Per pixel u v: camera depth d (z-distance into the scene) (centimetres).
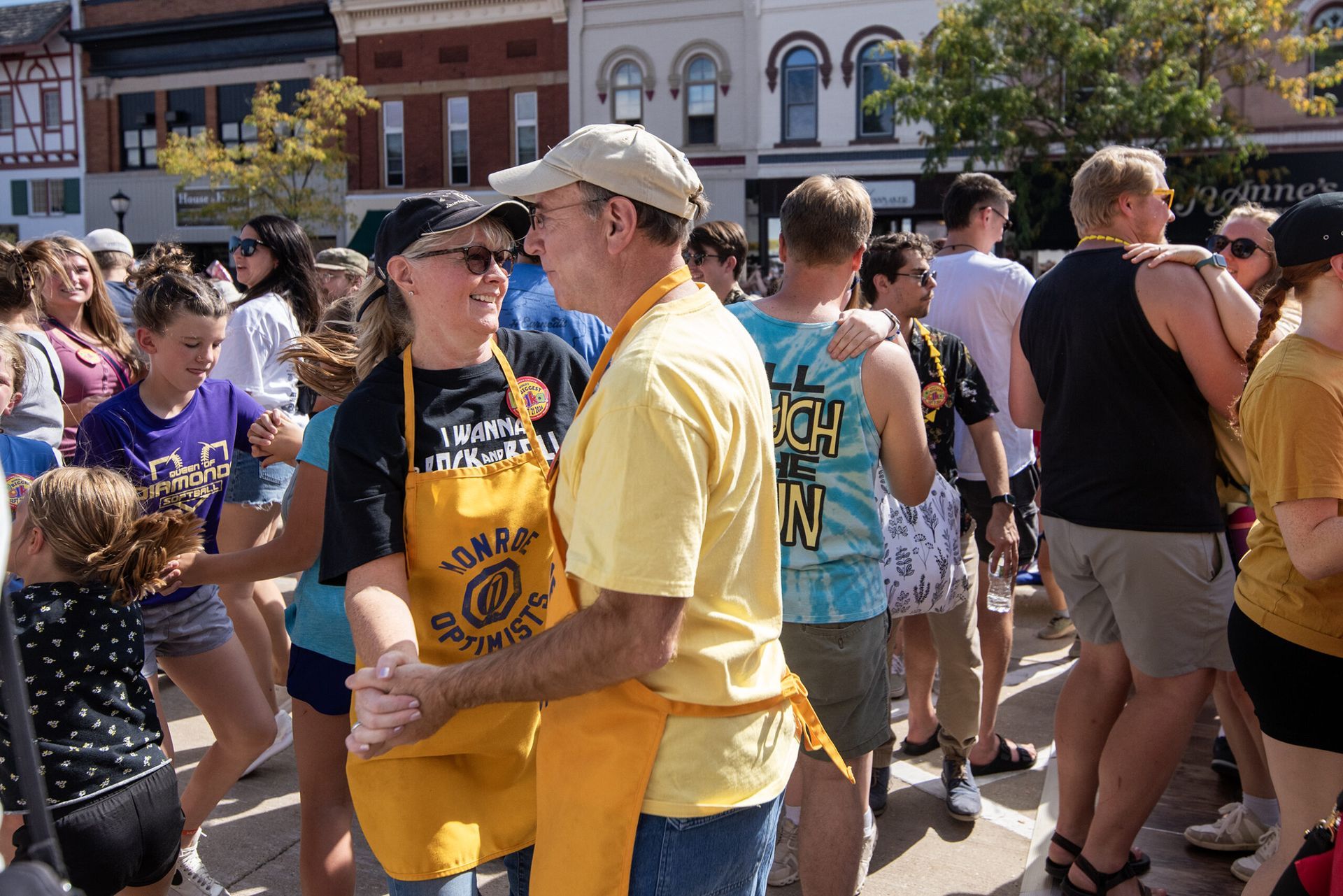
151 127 2803
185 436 325
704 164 2266
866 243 275
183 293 310
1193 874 316
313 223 2494
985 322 415
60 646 226
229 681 310
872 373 263
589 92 2338
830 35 2141
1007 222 442
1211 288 271
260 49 2636
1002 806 366
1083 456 286
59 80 2845
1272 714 240
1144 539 274
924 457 272
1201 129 1667
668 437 156
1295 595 233
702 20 2223
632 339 169
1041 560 529
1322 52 1898
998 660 388
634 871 171
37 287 407
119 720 236
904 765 398
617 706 170
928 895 311
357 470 201
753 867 183
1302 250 226
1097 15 1688
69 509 229
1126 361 275
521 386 226
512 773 220
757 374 177
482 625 214
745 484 171
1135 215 291
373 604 193
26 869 124
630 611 156
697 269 479
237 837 351
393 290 221
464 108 2456
